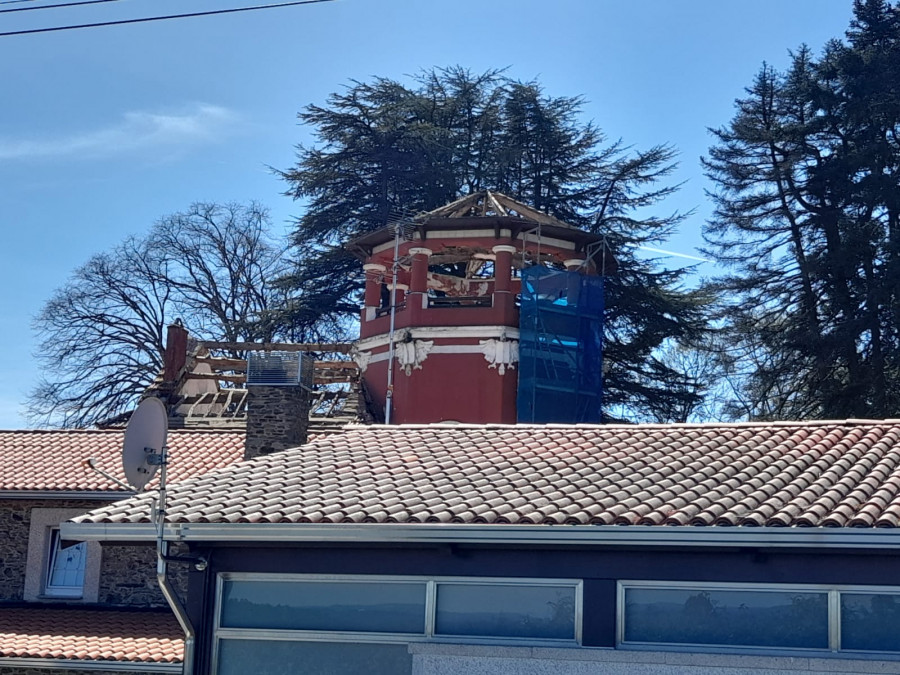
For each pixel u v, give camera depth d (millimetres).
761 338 47969
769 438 17844
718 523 14000
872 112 47781
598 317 41062
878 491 14766
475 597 15367
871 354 46031
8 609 23703
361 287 52406
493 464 17594
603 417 49031
